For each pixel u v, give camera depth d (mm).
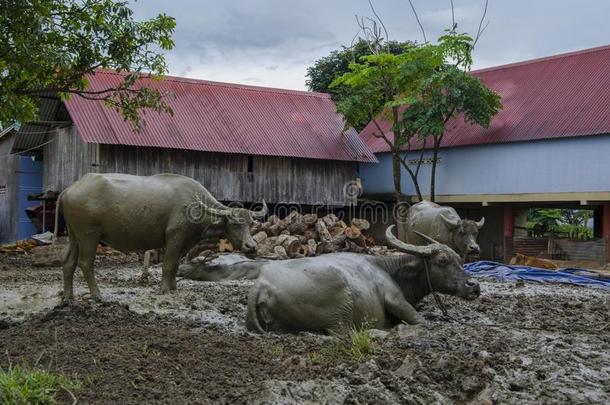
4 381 5520
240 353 7129
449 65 26078
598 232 25969
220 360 6848
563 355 7609
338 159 27875
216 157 26250
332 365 6895
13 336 7672
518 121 26172
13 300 12117
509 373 6883
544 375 6852
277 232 21000
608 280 18297
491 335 8578
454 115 27828
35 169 31641
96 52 14961
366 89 27969
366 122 36656
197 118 27000
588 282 18000
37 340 7367
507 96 28234
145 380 6102
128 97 15914
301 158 27688
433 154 28250
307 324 8547
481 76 30766
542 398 6348
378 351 7367
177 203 11922
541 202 25469
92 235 11242
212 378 6301
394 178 28000
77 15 14836
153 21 15148
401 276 9586
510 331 9031
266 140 27188
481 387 6457
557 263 22750
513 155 25609
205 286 14109
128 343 7223
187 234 12164
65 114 26594
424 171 28656
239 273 15750
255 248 12422
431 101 25828
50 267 19484
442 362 6816
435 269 9547
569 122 24406
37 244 24844
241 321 9859
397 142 27641
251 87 30609
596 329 9844
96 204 11180
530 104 26875
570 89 26484
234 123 27578
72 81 15078
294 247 20266
